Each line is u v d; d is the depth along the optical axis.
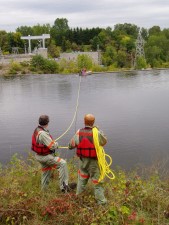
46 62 84.56
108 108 34.84
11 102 41.09
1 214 6.00
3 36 136.12
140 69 96.06
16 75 77.75
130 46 133.75
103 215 5.87
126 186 7.13
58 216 5.92
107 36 144.38
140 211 6.20
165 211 6.12
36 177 7.91
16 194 6.79
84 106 36.44
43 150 7.04
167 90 47.56
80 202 6.37
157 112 31.80
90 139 6.35
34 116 31.97
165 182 8.12
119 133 23.94
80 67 86.75
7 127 27.34
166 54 124.38
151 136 22.72
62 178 7.10
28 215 6.00
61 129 25.59
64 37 147.75
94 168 6.43
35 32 181.75
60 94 46.31
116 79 65.38
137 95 43.75
